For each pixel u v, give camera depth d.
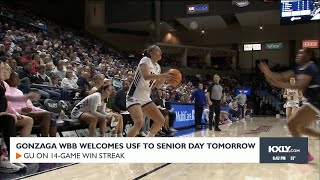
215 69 24.98
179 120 9.52
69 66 8.04
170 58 23.86
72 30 19.59
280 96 21.70
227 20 22.69
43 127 4.51
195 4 20.52
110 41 22.92
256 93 23.91
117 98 6.63
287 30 24.20
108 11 21.88
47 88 6.03
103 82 6.15
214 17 20.77
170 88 11.40
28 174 3.37
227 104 14.75
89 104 5.64
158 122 3.86
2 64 3.71
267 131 8.38
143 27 22.94
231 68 25.48
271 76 3.55
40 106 5.29
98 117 5.71
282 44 24.44
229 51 25.44
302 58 3.36
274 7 18.89
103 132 5.79
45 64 7.40
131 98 3.74
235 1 19.64
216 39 25.67
